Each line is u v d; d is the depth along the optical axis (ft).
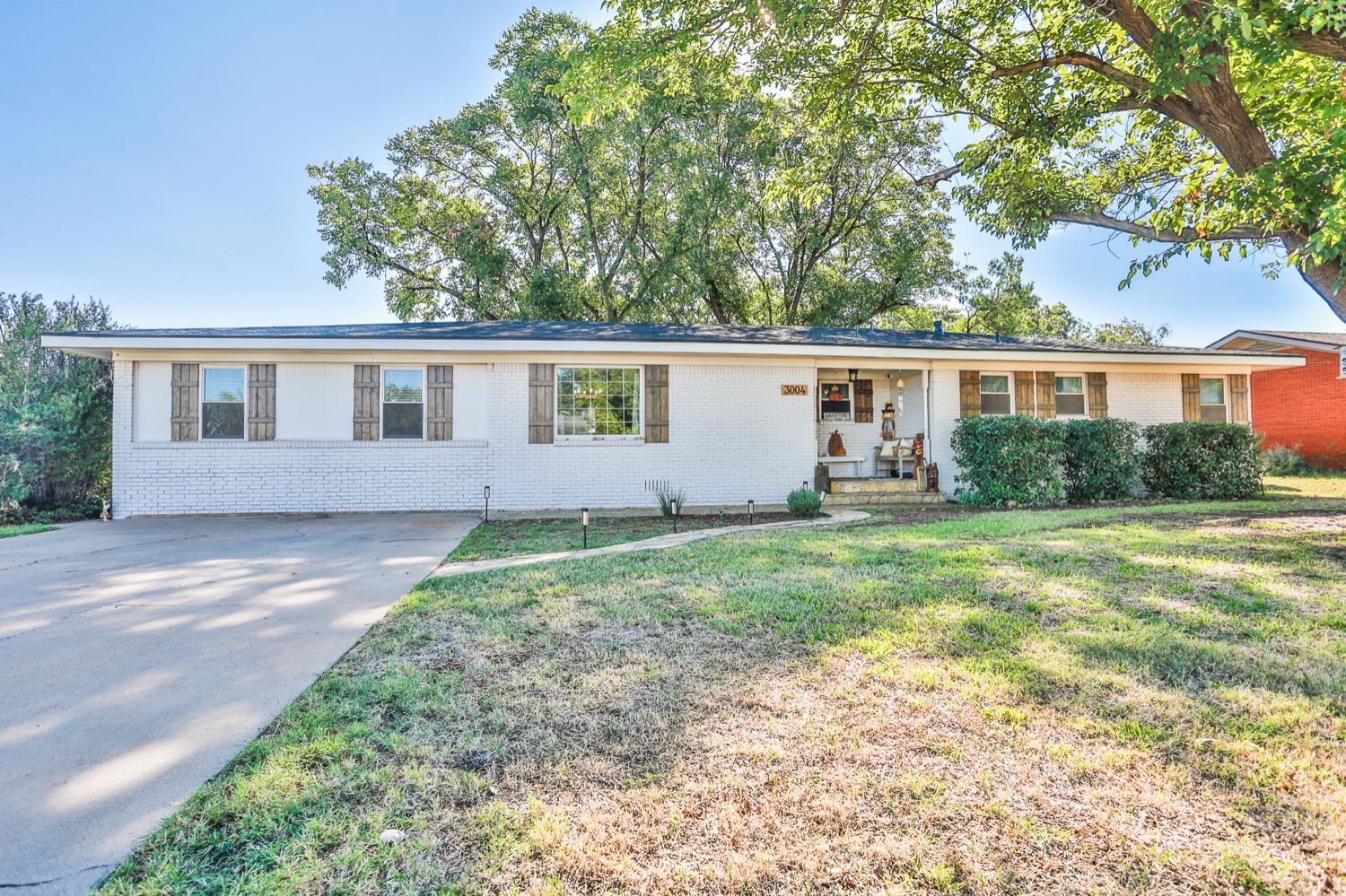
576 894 5.43
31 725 8.61
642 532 27.40
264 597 15.69
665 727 8.48
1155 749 7.78
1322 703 8.93
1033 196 28.14
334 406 34.78
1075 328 138.92
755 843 6.12
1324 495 38.60
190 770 7.43
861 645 11.39
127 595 15.99
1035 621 12.72
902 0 26.99
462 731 8.44
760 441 37.83
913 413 41.81
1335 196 16.67
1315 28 14.29
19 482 33.50
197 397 33.86
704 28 26.07
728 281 77.56
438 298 76.23
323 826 6.37
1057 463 35.65
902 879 5.60
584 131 65.62
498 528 29.01
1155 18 19.40
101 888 5.46
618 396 36.91
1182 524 24.75
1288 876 5.55
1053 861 5.81
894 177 72.08
